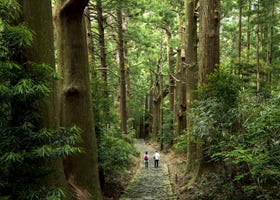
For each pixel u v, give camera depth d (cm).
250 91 716
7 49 353
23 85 325
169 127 2462
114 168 1004
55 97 470
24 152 341
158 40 2367
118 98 2234
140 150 2734
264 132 485
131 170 1523
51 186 415
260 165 480
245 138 616
